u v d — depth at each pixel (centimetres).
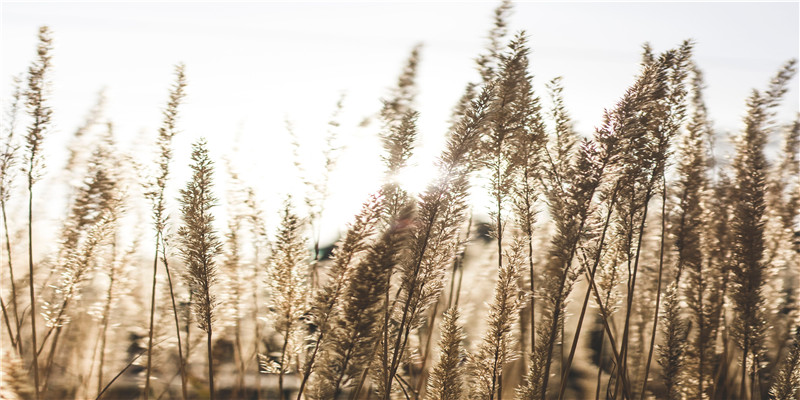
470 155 125
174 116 136
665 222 144
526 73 132
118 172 146
